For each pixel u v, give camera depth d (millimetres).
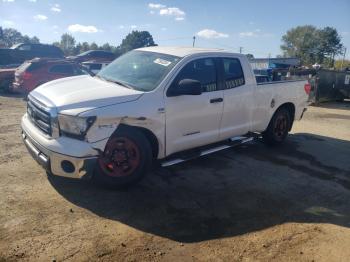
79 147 4332
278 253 3746
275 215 4582
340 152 7684
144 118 4789
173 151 5344
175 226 4133
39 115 4734
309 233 4184
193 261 3516
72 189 4875
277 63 24672
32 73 14078
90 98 4586
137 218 4250
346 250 3895
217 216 4441
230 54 6160
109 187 4918
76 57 26062
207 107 5609
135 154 4871
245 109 6387
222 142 6344
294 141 8391
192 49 5969
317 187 5605
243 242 3904
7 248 3496
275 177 5906
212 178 5664
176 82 5195
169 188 5164
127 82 5258
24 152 6285
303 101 7945
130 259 3471
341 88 17328
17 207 4297
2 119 9156
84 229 3932
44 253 3461
